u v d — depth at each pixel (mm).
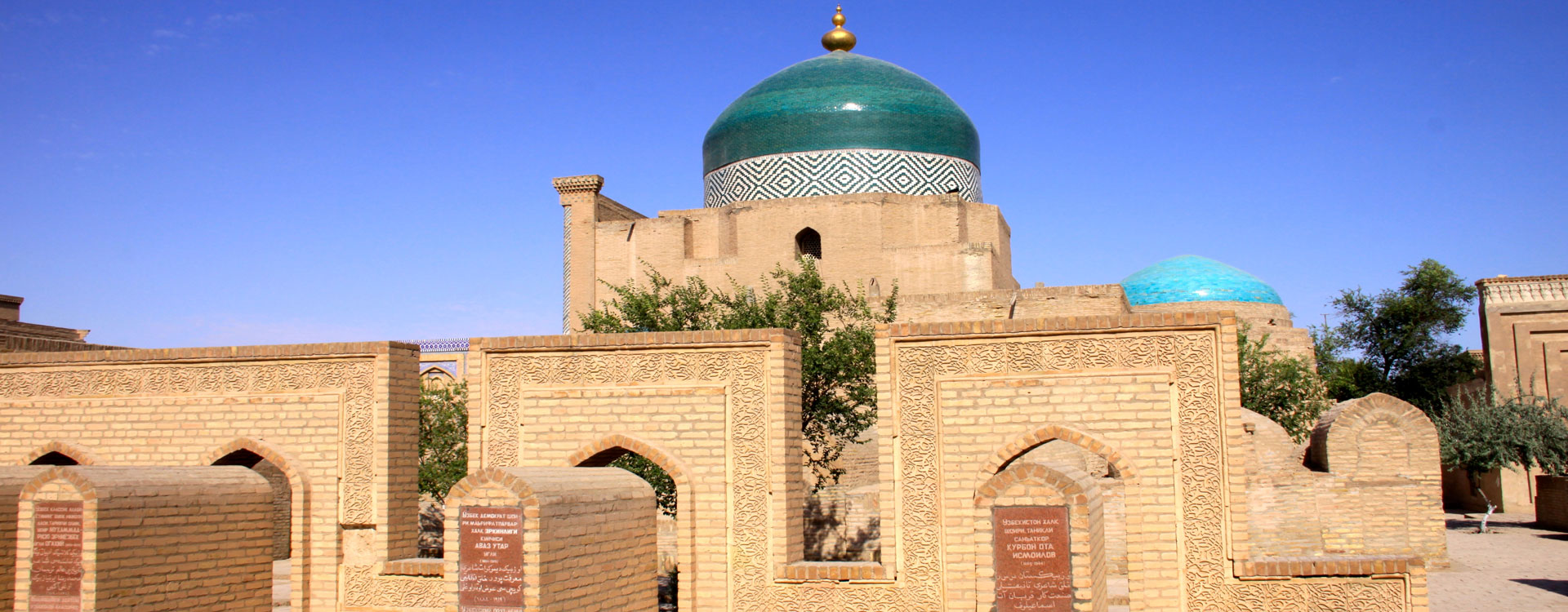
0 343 12516
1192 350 8211
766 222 22125
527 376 9336
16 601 8359
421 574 9430
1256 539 13422
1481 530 18781
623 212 24797
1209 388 8164
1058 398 8375
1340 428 14000
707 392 8992
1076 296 19188
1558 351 23562
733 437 8906
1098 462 15867
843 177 22891
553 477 8164
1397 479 13766
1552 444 18906
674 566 14133
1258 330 27625
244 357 9953
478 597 7785
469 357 9406
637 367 9148
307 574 9672
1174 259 31172
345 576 9625
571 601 8047
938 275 21422
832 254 21812
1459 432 19062
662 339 9078
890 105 23141
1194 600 8094
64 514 8305
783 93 23500
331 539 9625
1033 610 7414
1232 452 8070
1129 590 8164
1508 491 23328
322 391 9812
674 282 22484
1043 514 7453
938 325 8555
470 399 9352
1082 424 8328
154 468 8992
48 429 10383
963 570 8398
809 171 23000
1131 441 8250
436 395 15258
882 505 8555
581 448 9188
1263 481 13547
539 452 9250
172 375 10141
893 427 8578
